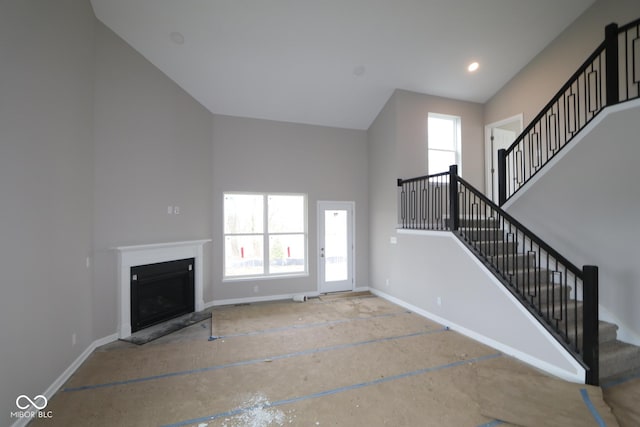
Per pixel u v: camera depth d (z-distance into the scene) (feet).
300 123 20.03
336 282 20.77
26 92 8.06
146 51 13.94
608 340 10.59
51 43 9.20
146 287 14.26
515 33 15.37
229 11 12.53
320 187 20.39
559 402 7.98
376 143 20.30
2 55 7.23
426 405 8.09
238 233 18.95
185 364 10.58
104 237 12.46
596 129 11.47
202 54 14.42
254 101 17.75
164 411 7.93
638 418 7.48
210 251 17.88
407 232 16.94
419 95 18.61
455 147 19.79
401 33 14.42
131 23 12.66
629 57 13.34
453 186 13.84
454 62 16.57
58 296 9.41
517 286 11.27
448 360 10.69
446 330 13.64
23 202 7.91
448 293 14.02
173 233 15.48
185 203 16.21
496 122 19.31
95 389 9.02
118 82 13.05
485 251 12.72
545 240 13.39
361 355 11.16
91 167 11.85
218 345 12.20
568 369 9.28
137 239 13.74
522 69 17.72
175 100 15.72
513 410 7.73
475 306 12.56
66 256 9.93
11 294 7.41
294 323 14.78
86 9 11.39
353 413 7.79
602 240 11.31
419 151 18.45
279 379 9.50
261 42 14.08
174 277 15.53
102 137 12.39
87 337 11.35
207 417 7.67
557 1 14.12
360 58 15.61
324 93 17.72
